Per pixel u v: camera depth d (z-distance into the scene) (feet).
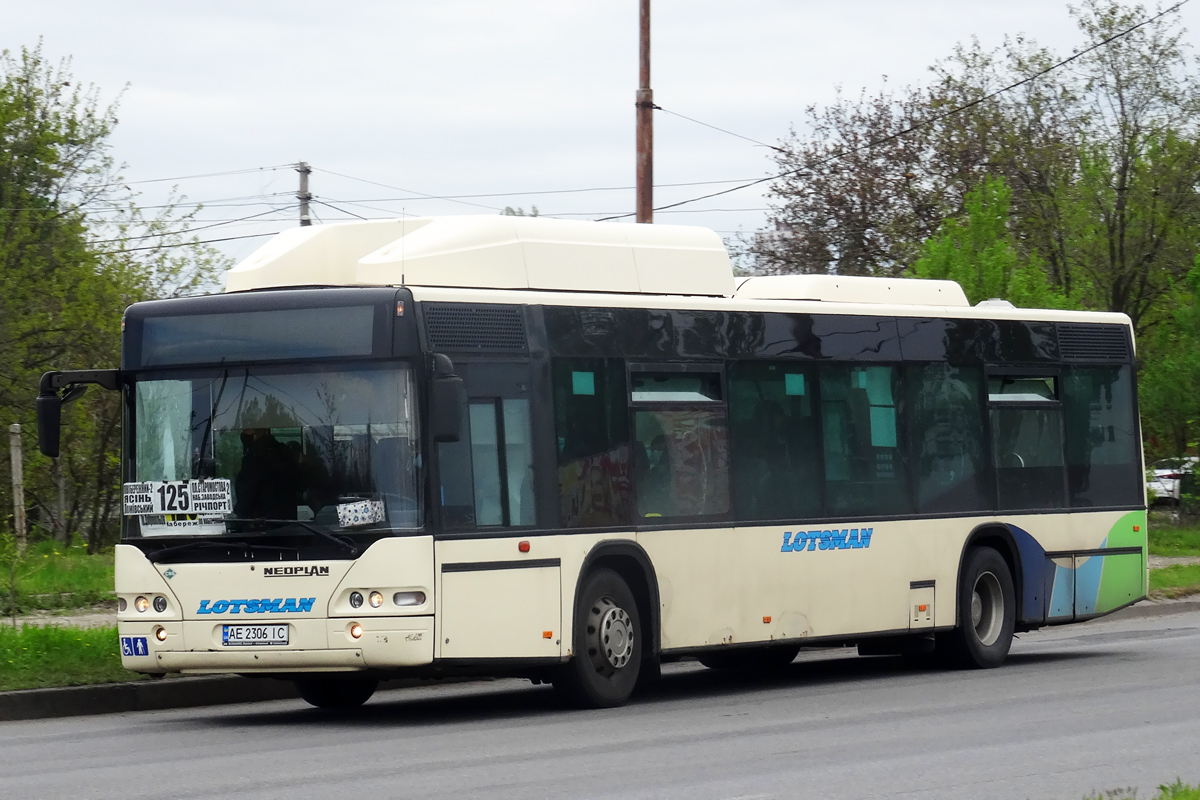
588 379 46.73
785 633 51.57
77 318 118.62
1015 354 60.95
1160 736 38.09
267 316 43.60
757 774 32.71
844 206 156.56
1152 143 138.21
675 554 48.39
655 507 48.06
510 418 44.55
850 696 49.32
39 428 44.75
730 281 52.54
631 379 47.88
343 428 42.50
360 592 41.73
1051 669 56.65
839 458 54.08
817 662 65.05
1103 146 140.46
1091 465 63.31
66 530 120.78
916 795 29.91
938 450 57.67
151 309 44.91
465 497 43.04
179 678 50.65
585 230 49.24
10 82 123.44
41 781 33.14
